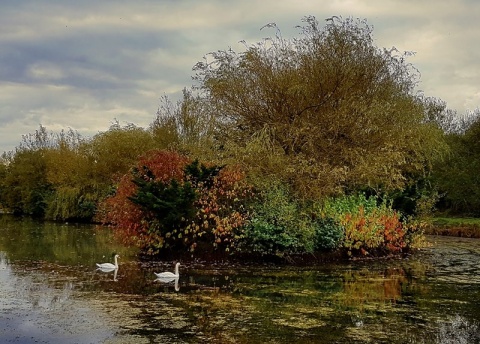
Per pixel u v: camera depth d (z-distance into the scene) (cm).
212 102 2364
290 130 2123
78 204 4328
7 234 3009
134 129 4425
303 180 1947
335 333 944
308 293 1302
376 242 2028
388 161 2122
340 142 2200
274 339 901
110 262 1812
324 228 1898
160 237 1839
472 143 4525
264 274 1581
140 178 1855
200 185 1856
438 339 915
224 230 1762
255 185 1919
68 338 898
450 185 4281
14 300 1185
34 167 5181
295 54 2309
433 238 3144
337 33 2347
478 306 1181
